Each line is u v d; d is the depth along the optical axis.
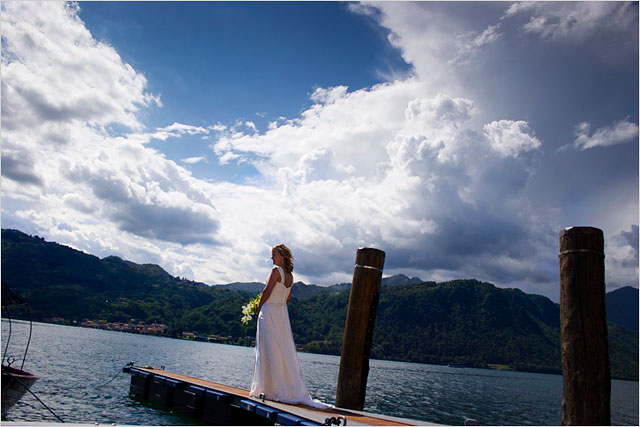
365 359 5.95
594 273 3.55
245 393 5.78
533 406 27.27
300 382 5.23
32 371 14.76
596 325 3.46
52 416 6.90
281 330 5.28
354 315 6.02
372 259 6.13
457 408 19.41
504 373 113.81
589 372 3.38
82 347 35.81
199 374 22.67
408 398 21.22
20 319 93.75
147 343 65.56
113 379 14.62
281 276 5.39
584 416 3.33
